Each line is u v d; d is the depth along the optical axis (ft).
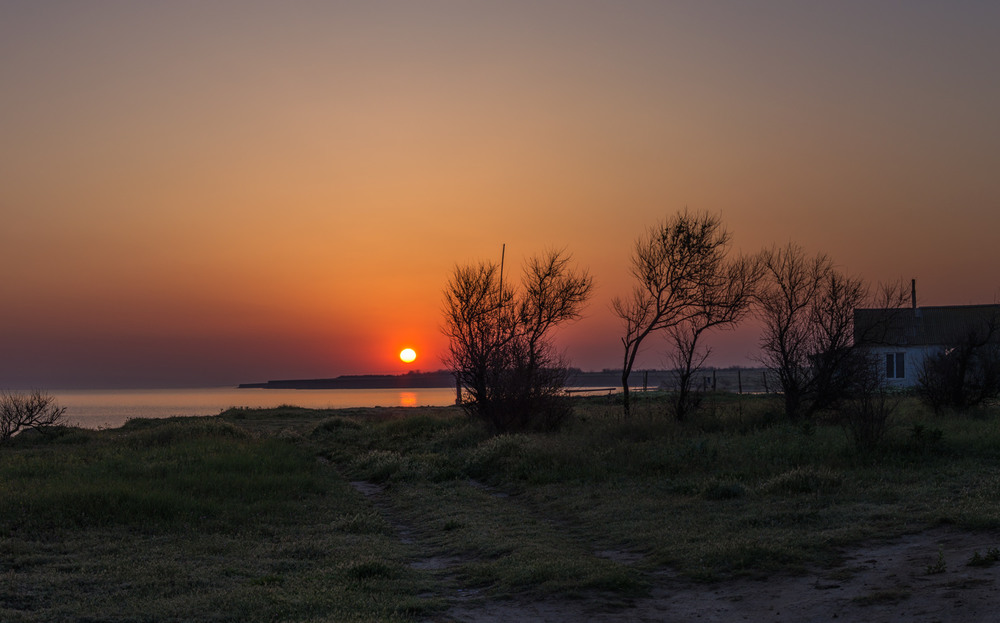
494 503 53.98
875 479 48.55
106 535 40.98
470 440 87.51
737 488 47.67
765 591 28.84
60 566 33.83
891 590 26.40
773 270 90.58
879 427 59.21
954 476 47.57
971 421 73.72
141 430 109.60
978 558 28.32
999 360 89.66
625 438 75.61
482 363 96.43
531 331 104.53
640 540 38.91
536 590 30.27
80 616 26.21
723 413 94.48
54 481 55.98
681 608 27.89
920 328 159.84
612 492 52.54
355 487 67.26
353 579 32.65
